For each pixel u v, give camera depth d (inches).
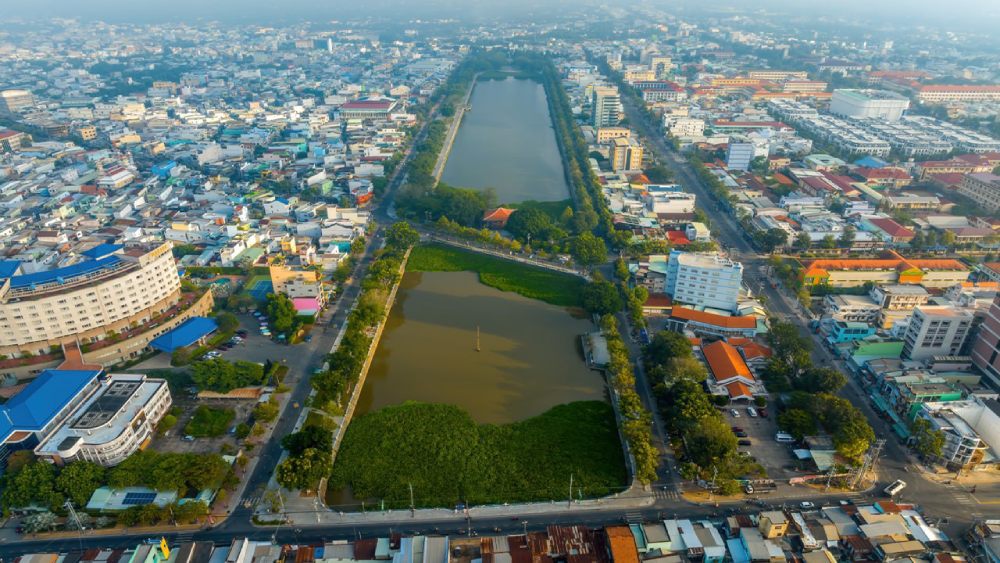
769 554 7071.9
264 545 7313.0
